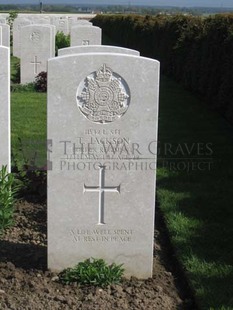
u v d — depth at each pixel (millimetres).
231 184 3549
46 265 2410
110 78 2203
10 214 2797
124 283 2324
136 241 2354
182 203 3195
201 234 2791
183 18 7906
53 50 7758
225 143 4613
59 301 2148
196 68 6922
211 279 2338
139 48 10805
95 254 2361
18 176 3303
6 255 2504
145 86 2213
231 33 5461
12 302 2127
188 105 6316
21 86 6926
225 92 5551
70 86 2195
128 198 2311
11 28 12539
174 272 2471
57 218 2309
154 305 2154
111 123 2240
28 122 5082
